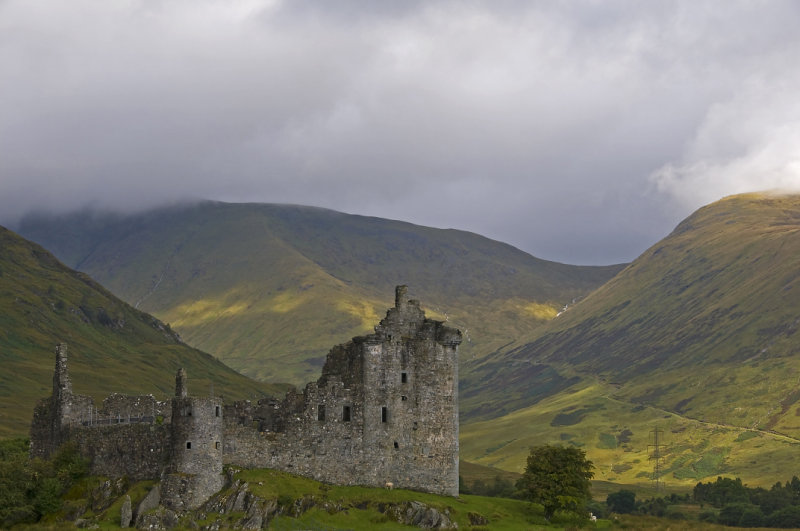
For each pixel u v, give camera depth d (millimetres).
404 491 143125
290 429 139375
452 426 150500
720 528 187375
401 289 151500
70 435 140750
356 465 143000
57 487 132125
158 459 130875
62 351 146625
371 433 144625
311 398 141500
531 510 154000
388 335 149000
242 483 130000
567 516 152625
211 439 130250
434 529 133125
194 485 127312
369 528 129375
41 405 147625
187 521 124438
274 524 125562
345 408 144125
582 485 153750
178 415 129375
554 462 154250
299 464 139125
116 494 130000
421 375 149500
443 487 148875
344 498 135375
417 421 148250
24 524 126688
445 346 151375
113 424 140375
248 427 136875
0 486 128375
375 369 146375
